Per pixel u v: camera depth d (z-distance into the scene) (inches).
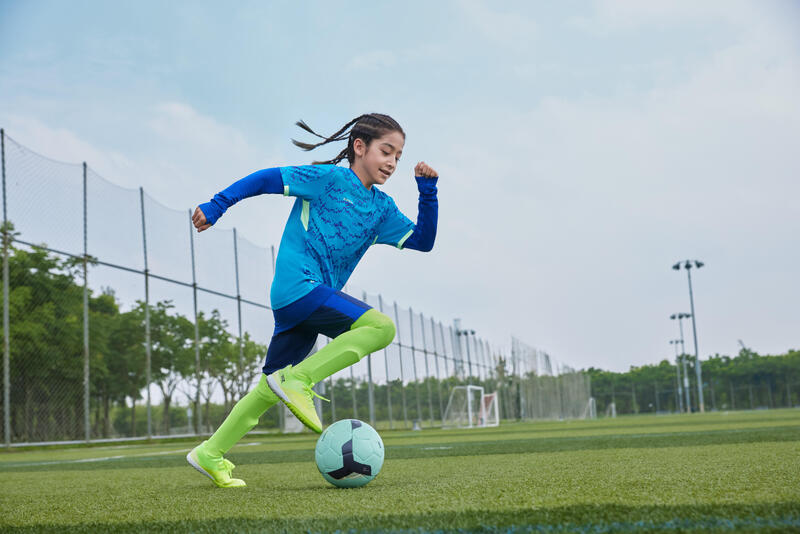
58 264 749.3
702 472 128.6
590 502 89.7
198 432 771.4
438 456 234.7
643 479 119.1
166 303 705.6
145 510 105.5
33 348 753.6
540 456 210.5
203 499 117.7
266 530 77.5
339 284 138.3
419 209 143.9
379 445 130.4
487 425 1268.5
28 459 361.4
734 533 64.2
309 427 128.7
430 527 74.3
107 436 871.1
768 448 197.2
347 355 127.5
